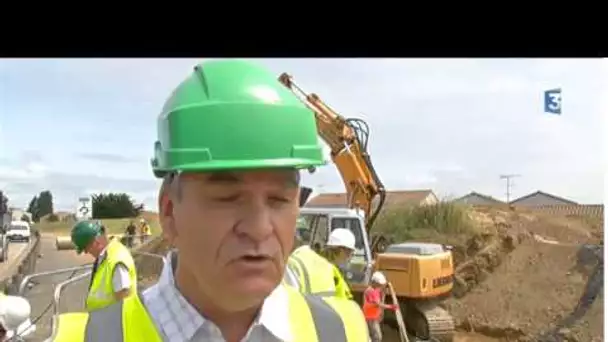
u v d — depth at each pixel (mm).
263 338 1476
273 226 1338
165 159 1360
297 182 1390
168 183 1431
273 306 1506
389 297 13250
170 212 1444
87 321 1471
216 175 1310
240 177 1316
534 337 15320
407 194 33125
